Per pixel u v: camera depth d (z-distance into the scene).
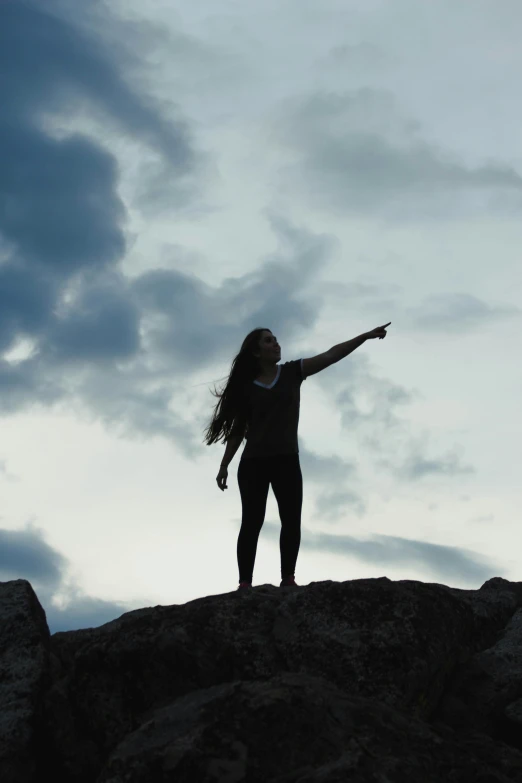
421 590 5.14
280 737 4.01
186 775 3.88
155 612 5.16
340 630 4.86
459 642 5.16
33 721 4.81
